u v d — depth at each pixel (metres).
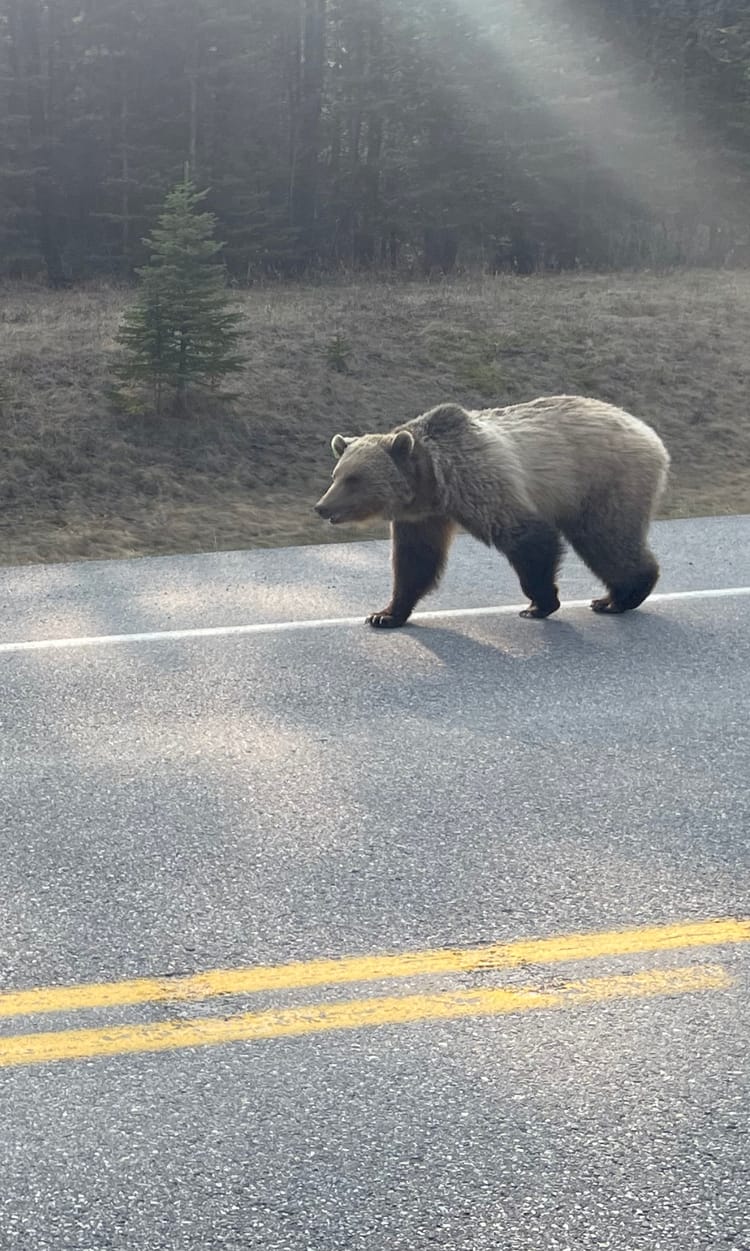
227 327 14.77
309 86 31.95
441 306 19.75
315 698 6.47
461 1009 3.67
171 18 30.47
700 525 10.73
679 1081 3.34
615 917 4.19
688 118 32.19
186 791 5.30
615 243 30.70
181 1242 2.84
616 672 6.84
